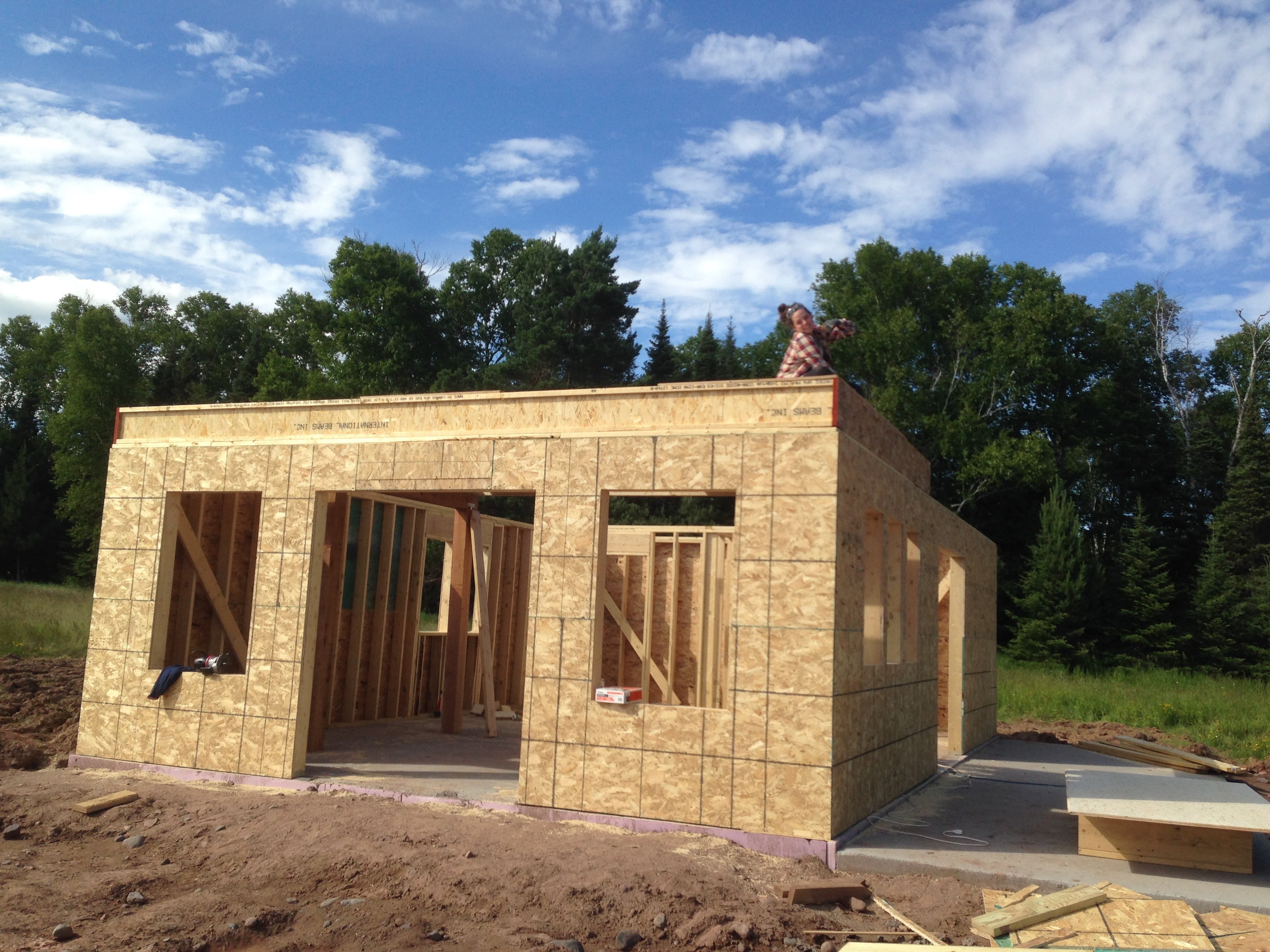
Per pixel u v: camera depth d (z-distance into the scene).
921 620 9.78
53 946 5.21
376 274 36.28
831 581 6.93
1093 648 28.89
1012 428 34.75
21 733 10.88
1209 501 33.88
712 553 11.73
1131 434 34.34
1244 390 36.94
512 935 5.37
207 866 6.59
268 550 8.98
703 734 7.13
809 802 6.77
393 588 13.53
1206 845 6.68
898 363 33.72
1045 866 6.63
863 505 7.74
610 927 5.50
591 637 7.59
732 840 6.90
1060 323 33.09
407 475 8.53
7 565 37.12
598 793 7.37
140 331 44.16
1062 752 13.15
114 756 9.30
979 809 8.67
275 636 8.80
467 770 9.35
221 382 46.62
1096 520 34.72
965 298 35.44
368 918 5.61
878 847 6.92
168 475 9.59
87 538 36.25
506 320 41.53
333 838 6.75
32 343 45.97
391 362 35.53
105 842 7.14
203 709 8.95
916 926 5.61
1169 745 15.15
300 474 8.99
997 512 33.88
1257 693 21.44
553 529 7.87
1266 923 5.61
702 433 7.48
